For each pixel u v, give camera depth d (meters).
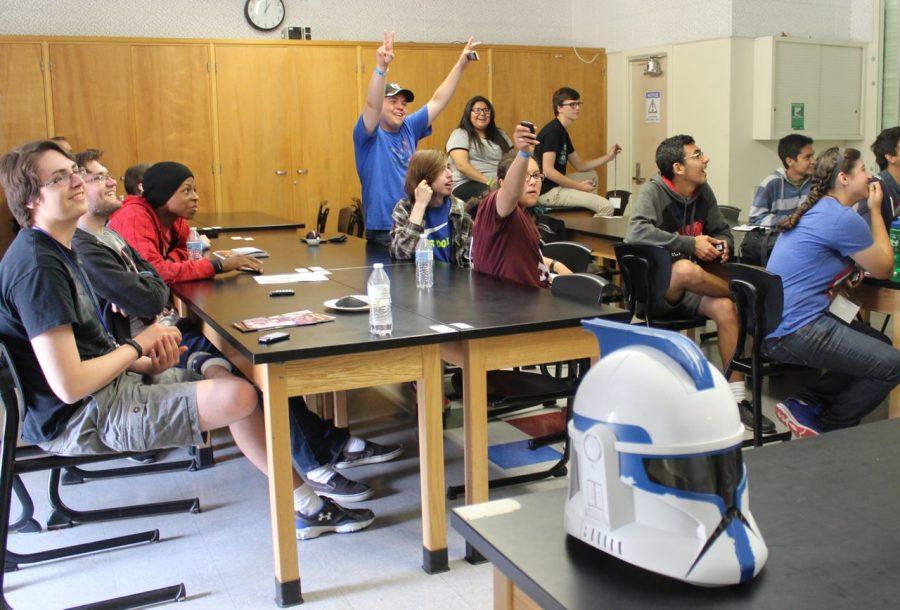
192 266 3.53
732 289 3.30
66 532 2.96
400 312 2.76
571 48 8.03
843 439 1.48
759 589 1.02
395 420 4.12
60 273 2.23
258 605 2.45
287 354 2.27
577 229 5.04
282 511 2.39
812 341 3.27
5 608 2.30
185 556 2.76
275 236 5.17
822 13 7.22
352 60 7.32
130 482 3.41
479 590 2.50
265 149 7.18
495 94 7.84
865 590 1.01
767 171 7.16
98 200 2.95
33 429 2.36
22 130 6.49
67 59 6.54
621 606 1.00
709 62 7.03
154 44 6.74
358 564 2.68
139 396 2.44
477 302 2.91
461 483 3.28
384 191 4.74
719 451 1.03
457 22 8.08
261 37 7.37
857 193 3.26
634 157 8.02
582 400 1.12
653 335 1.08
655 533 1.04
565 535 1.19
